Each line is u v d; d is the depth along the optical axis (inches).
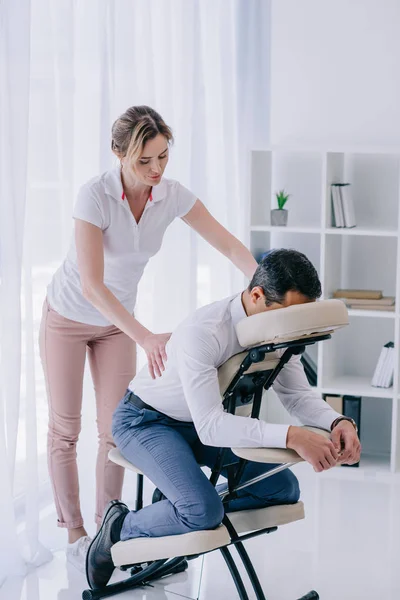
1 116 101.9
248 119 177.3
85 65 125.2
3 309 104.2
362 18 153.1
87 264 101.1
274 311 78.9
